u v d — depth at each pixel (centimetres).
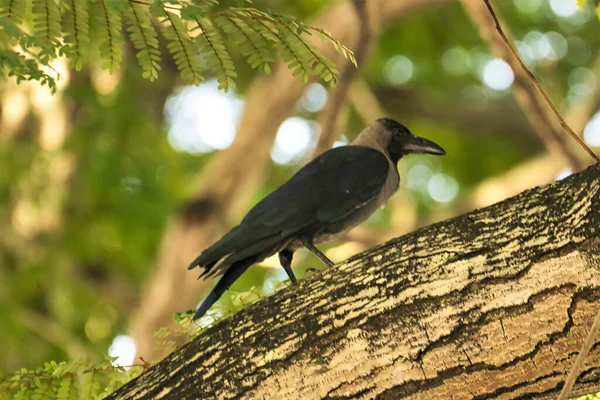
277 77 1546
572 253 486
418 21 1822
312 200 785
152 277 1567
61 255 1559
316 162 838
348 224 827
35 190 1577
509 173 1609
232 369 521
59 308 1558
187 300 1545
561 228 494
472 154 1917
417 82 1886
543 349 486
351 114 1939
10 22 509
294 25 554
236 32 554
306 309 523
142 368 623
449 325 495
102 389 632
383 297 509
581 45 1878
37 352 1508
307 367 509
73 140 1530
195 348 540
